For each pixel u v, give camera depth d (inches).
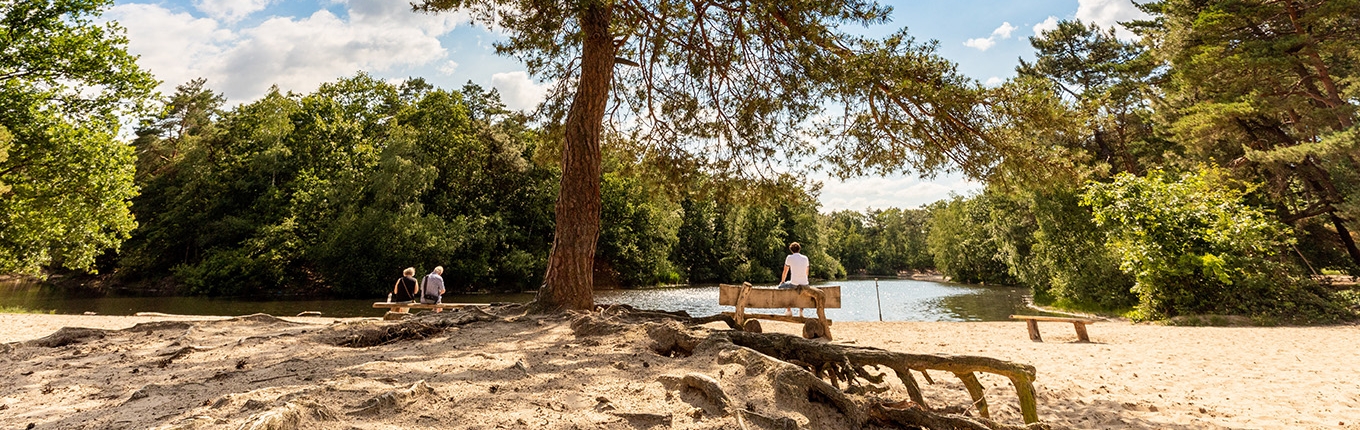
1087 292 814.5
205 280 1291.8
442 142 1595.7
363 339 235.6
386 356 188.5
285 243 1332.4
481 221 1520.7
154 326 273.9
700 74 373.1
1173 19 846.5
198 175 1504.7
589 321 235.5
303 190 1428.4
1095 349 351.3
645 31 364.5
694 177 462.9
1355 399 215.8
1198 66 706.8
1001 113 307.4
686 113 434.6
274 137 1541.6
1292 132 793.6
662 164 460.4
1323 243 939.3
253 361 185.6
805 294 331.0
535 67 395.9
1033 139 326.0
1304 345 375.6
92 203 675.4
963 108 304.5
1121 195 644.7
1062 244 876.0
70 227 666.8
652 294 1417.3
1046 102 301.1
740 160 449.7
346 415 112.0
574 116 329.4
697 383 135.4
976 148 327.0
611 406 126.8
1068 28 1164.5
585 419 116.9
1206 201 608.1
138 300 1101.1
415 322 258.7
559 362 176.6
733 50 370.9
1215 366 290.5
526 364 173.2
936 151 349.1
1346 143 586.9
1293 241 636.1
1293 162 699.4
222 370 169.6
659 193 494.0
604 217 1759.4
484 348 204.4
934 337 401.1
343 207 1366.9
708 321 278.8
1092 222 821.9
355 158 1513.3
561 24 308.7
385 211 1353.3
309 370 162.9
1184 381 250.2
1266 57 646.5
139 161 1653.5
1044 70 1191.6
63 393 144.5
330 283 1363.2
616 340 210.2
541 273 1595.7
